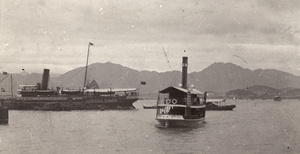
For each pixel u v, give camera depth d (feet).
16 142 187.73
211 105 618.85
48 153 159.02
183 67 327.88
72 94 551.18
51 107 504.84
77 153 158.92
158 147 174.09
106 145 179.83
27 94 532.73
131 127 265.54
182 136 213.87
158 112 264.11
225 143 188.55
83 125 281.54
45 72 540.11
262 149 172.45
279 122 328.49
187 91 258.16
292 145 184.55
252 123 312.71
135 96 568.00
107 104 549.13
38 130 242.17
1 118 280.92
